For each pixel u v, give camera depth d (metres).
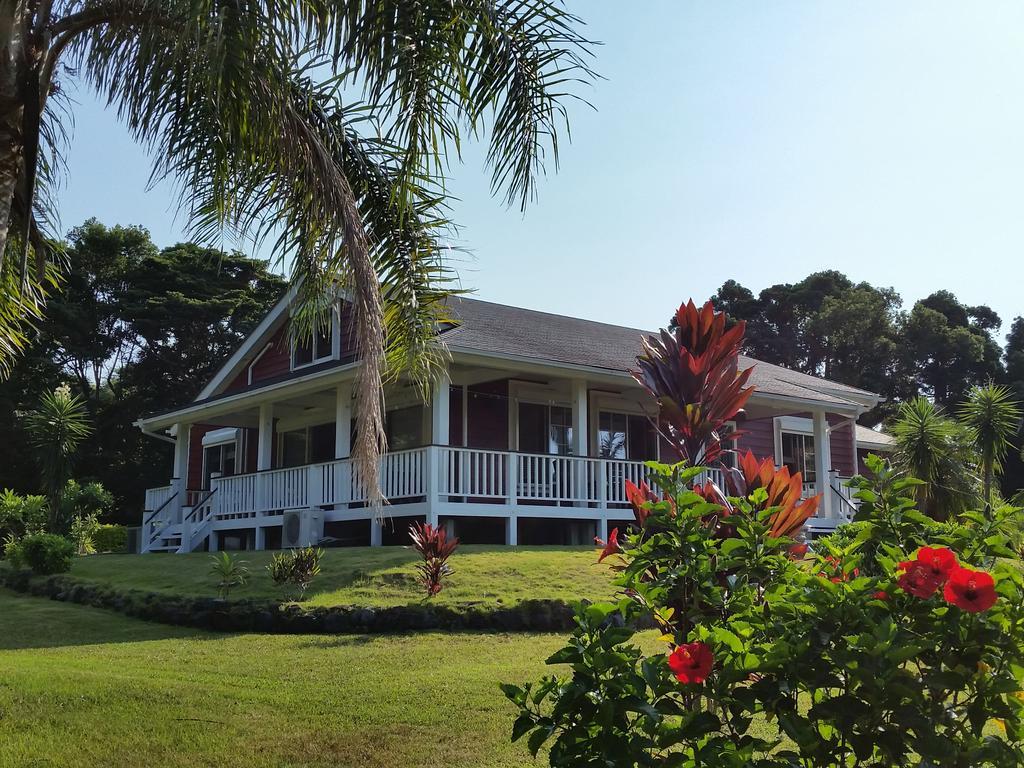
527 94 6.38
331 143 7.29
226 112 6.25
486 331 17.08
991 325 55.62
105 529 24.95
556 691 3.44
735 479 5.45
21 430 34.56
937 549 3.31
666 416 5.59
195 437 27.80
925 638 3.28
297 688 7.34
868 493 4.00
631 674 3.29
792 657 3.29
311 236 7.25
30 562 15.39
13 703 6.71
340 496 16.95
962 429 19.59
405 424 19.70
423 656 8.73
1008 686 3.22
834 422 26.56
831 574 4.06
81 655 9.12
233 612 10.76
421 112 6.39
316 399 20.20
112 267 40.00
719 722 3.32
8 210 5.83
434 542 11.20
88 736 6.06
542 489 16.73
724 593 3.99
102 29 6.79
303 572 11.42
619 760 3.21
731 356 5.79
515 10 6.24
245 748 5.84
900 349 49.38
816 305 52.78
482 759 5.60
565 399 20.17
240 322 40.12
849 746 3.34
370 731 6.18
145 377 38.75
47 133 7.51
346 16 6.07
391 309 7.61
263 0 6.04
